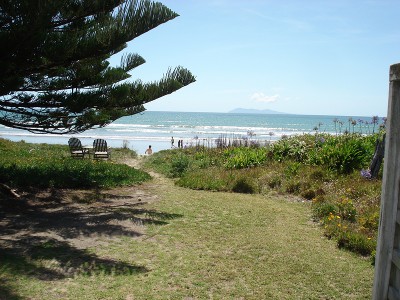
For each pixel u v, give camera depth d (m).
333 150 11.62
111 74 9.41
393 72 2.05
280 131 59.41
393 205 2.09
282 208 8.51
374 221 6.70
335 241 6.19
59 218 7.30
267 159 13.61
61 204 8.46
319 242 6.13
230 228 6.80
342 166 10.91
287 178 10.88
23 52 7.68
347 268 5.03
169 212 7.96
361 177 10.02
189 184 11.27
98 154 16.17
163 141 37.31
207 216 7.64
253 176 11.63
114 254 5.38
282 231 6.68
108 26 8.22
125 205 8.62
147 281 4.48
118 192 10.12
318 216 7.64
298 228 6.94
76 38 8.08
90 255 5.32
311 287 4.45
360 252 5.66
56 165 12.06
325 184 10.09
